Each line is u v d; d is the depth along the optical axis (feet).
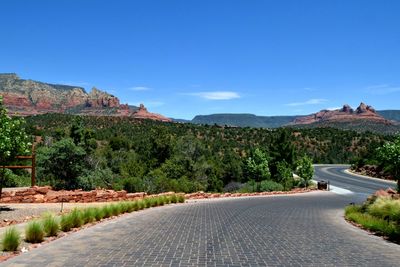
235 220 51.70
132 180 127.85
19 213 49.83
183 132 418.31
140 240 34.53
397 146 73.92
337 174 276.62
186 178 173.37
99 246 31.45
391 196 65.72
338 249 32.91
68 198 64.80
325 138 520.83
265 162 182.29
